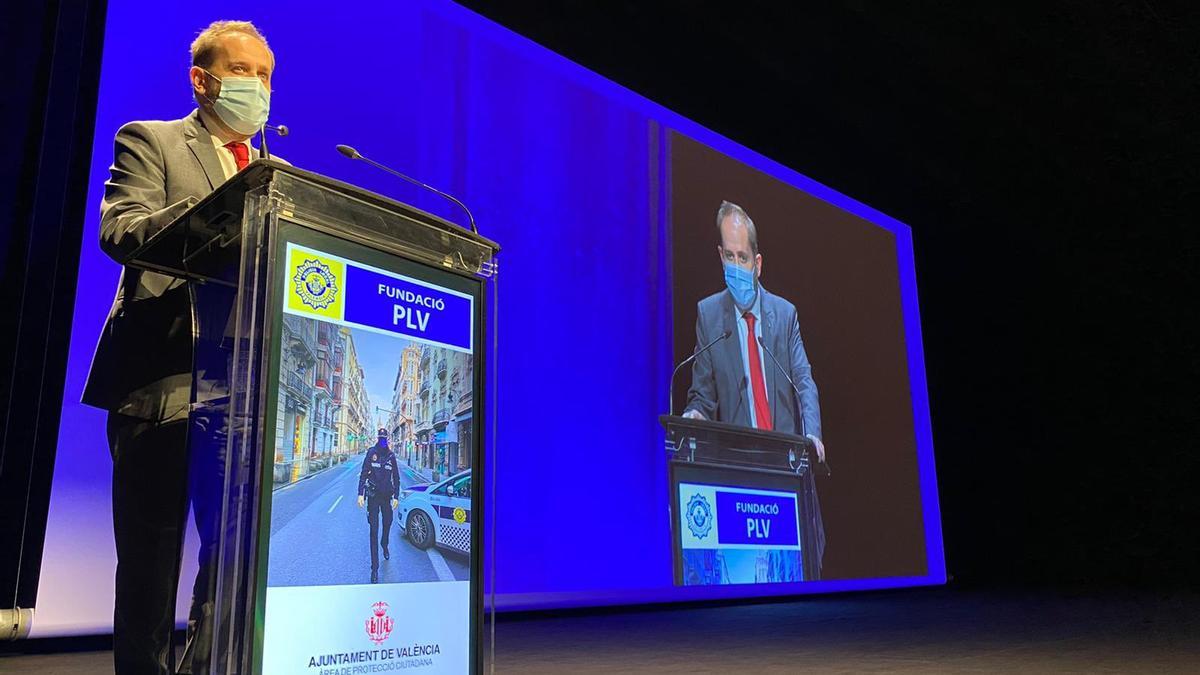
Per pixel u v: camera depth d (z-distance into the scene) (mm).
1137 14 6066
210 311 1301
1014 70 6539
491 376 1392
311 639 1047
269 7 3457
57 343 2883
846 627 3629
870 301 6309
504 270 4098
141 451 1431
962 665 2416
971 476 7324
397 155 3779
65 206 2977
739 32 5660
